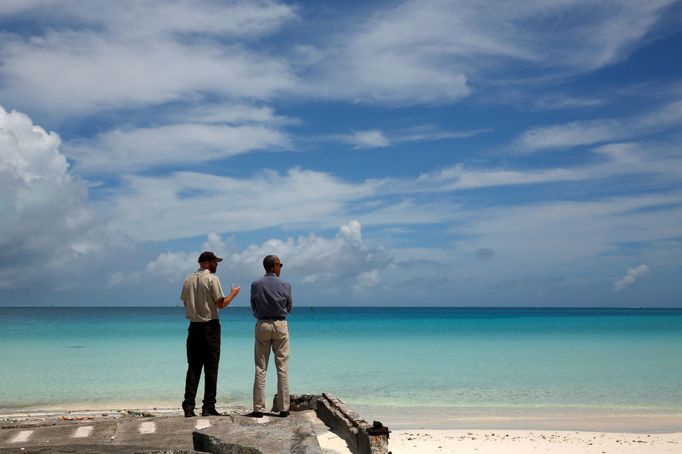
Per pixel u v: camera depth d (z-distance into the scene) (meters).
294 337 46.59
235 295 9.17
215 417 8.65
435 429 11.87
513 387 17.77
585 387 17.75
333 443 8.01
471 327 66.56
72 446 6.72
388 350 31.88
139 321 88.38
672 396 16.19
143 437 7.48
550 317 124.44
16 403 14.48
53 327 64.25
